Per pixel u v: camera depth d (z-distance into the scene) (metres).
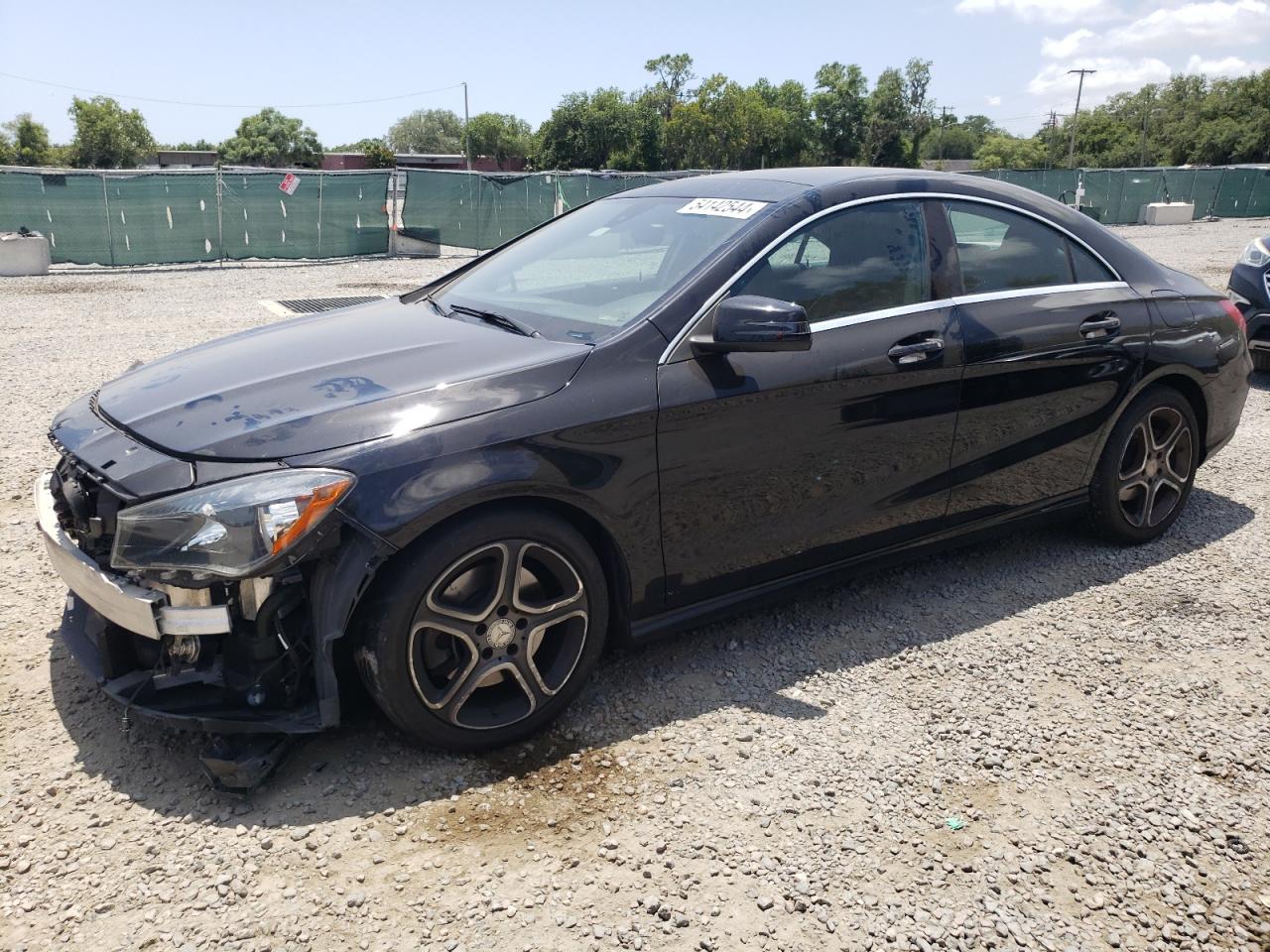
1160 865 2.55
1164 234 26.45
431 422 2.69
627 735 3.05
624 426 2.94
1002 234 3.94
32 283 15.03
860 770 2.90
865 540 3.65
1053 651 3.63
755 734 3.07
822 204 3.49
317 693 2.68
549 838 2.58
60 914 2.28
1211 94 103.69
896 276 3.59
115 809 2.64
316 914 2.30
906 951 2.24
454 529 2.69
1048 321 3.91
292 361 3.13
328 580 2.57
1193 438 4.58
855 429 3.44
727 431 3.14
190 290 14.23
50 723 3.03
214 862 2.46
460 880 2.42
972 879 2.48
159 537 2.52
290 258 19.39
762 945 2.25
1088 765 2.96
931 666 3.51
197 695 2.73
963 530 3.95
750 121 91.75
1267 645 3.70
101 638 2.76
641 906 2.35
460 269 4.30
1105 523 4.41
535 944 2.23
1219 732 3.14
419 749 2.94
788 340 2.93
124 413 2.97
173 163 85.06
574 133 88.31
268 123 111.94
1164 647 3.67
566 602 2.94
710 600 3.35
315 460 2.57
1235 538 4.70
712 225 3.48
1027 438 3.96
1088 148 119.31
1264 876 2.52
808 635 3.72
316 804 2.68
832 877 2.47
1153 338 4.24
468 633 2.78
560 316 3.33
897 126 101.19
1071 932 2.32
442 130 135.00
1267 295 7.40
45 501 2.99
